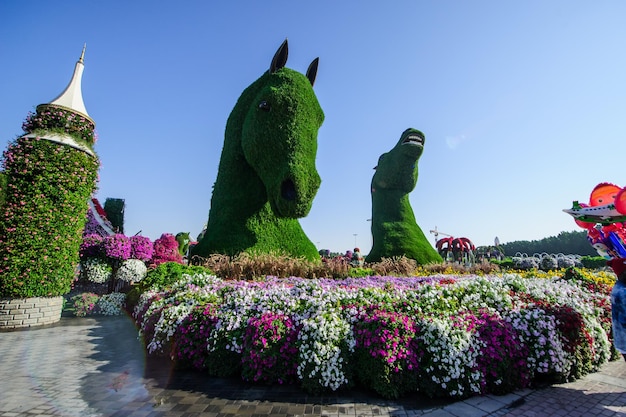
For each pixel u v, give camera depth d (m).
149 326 4.46
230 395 3.29
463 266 12.26
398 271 9.62
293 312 3.95
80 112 7.39
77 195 7.12
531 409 3.06
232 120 8.82
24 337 5.62
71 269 7.09
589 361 4.02
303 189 7.20
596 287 6.01
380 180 13.88
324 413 2.93
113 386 3.49
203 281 5.46
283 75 8.00
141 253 9.77
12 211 6.49
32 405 3.00
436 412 2.97
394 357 3.28
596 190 4.31
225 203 8.51
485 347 3.44
